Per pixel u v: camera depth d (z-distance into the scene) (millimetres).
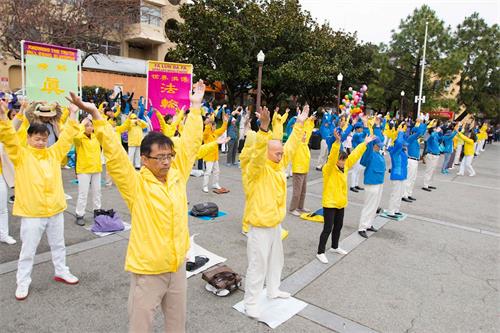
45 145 3943
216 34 19750
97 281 4223
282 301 3967
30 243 3797
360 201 8922
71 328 3350
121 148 2424
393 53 27844
